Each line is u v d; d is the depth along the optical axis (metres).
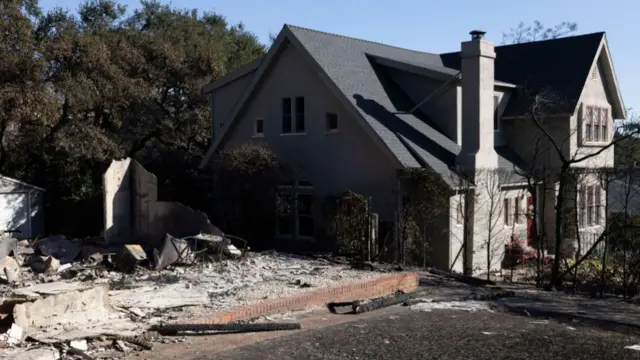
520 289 17.09
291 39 23.19
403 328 11.07
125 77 26.83
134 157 31.06
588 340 10.52
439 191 20.36
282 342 9.85
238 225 22.58
